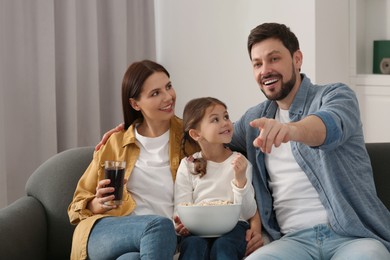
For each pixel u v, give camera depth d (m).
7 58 3.98
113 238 2.40
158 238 2.32
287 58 2.59
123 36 4.65
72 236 2.81
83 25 4.42
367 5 4.88
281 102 2.66
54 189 2.87
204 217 2.44
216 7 4.97
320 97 2.54
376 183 2.65
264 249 2.38
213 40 5.01
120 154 2.77
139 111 2.86
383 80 4.60
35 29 4.07
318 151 2.48
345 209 2.41
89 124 4.47
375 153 2.70
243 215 2.60
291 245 2.42
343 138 2.28
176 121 2.83
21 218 2.71
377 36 4.87
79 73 4.43
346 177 2.44
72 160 2.92
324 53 4.57
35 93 4.11
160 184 2.71
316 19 4.48
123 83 2.81
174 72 5.14
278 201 2.59
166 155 2.77
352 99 2.47
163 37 5.15
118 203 2.50
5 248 2.58
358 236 2.41
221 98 5.04
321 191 2.48
